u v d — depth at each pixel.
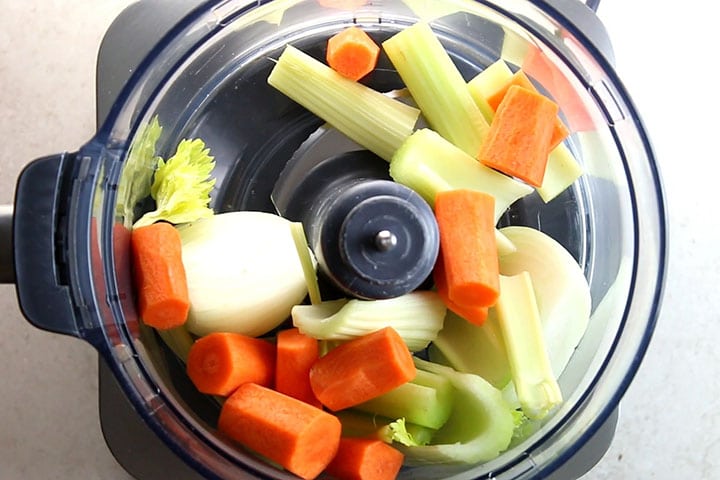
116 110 0.42
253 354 0.44
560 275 0.46
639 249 0.45
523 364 0.44
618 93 0.45
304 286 0.45
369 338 0.43
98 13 0.55
